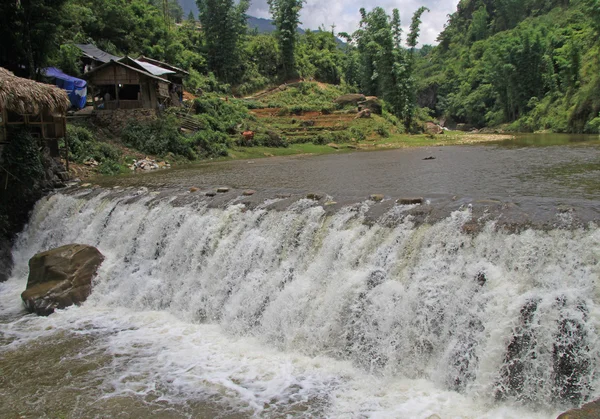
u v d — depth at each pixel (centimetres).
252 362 808
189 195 1341
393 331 762
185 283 1090
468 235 798
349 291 831
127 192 1489
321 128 4228
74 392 733
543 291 677
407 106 5300
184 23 7575
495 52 7494
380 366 742
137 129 2680
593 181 1345
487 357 662
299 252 975
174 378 763
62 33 2922
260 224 1073
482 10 11931
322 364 782
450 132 5778
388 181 1569
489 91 7931
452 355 696
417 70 13338
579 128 4516
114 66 2767
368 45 5772
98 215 1388
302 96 6053
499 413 616
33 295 1087
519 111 6650
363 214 973
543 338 638
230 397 703
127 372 788
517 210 842
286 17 6800
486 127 7575
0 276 1363
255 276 983
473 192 1245
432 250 815
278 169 2150
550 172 1574
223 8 6112
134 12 5141
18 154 1561
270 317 895
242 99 5859
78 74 3409
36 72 2603
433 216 889
